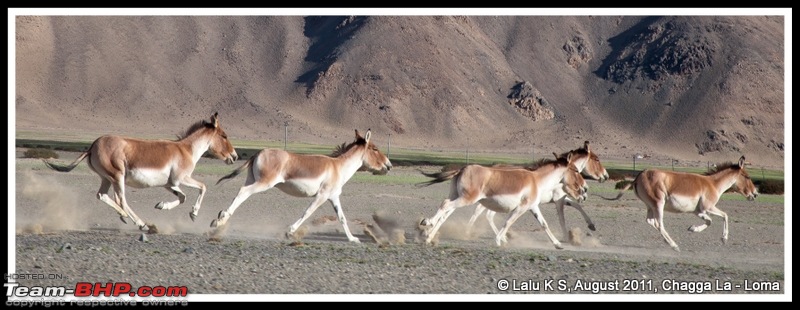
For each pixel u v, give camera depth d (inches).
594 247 1045.8
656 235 1213.1
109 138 953.5
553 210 1519.4
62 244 812.0
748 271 857.5
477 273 770.8
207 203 1424.7
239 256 794.2
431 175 994.1
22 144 4894.2
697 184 1078.4
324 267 760.3
